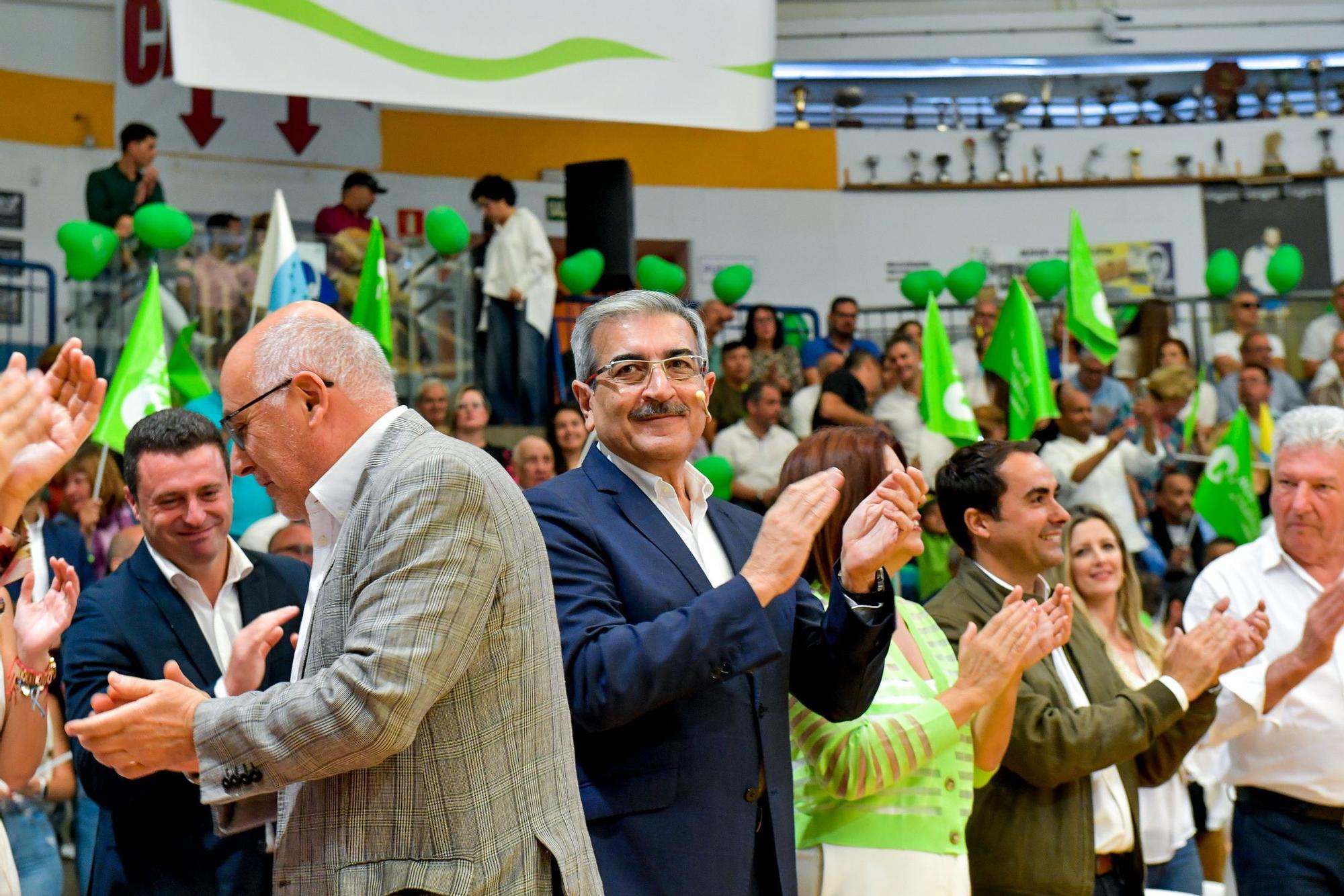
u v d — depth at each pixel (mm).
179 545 2607
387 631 1632
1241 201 10805
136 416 4355
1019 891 2623
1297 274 8648
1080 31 11086
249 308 6695
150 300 4473
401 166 10281
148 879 2475
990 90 11156
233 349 1864
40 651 2232
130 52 9594
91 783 2443
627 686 1935
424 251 7012
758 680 2164
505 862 1691
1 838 2115
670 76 5348
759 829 2131
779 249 10844
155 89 9625
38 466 1982
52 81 9414
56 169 9383
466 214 10414
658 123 5312
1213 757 3525
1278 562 3217
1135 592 3609
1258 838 3094
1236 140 10883
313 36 4797
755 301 10773
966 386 8023
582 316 2324
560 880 1726
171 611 2611
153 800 2504
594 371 2270
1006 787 2676
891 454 2643
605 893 2006
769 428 7426
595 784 2062
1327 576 3188
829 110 11148
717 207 10812
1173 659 2762
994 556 2910
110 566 3973
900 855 2391
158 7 9625
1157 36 11055
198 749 1650
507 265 7281
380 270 5754
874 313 10141
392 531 1688
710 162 10836
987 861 2654
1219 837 4527
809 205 10906
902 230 10922
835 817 2436
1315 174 10727
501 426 7164
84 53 9523
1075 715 2652
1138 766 2969
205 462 2611
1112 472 6961
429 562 1666
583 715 1975
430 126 10367
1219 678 2910
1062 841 2648
